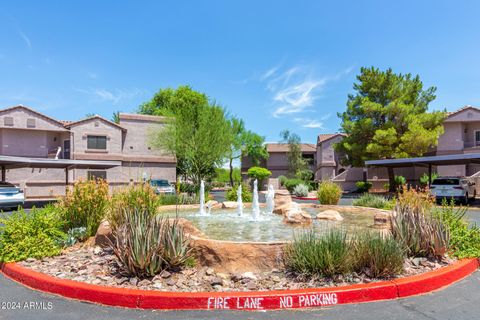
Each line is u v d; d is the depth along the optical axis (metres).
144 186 8.41
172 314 4.14
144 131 35.34
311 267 4.99
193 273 5.16
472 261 6.12
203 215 11.38
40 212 7.76
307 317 4.05
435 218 6.71
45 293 4.88
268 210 12.70
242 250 5.31
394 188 31.84
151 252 4.96
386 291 4.65
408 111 29.72
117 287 4.68
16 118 30.39
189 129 25.91
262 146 50.72
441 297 4.73
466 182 22.03
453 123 34.16
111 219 6.96
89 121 32.25
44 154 32.06
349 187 38.69
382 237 5.60
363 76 32.75
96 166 26.17
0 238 6.62
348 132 32.53
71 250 6.76
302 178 44.88
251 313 4.16
